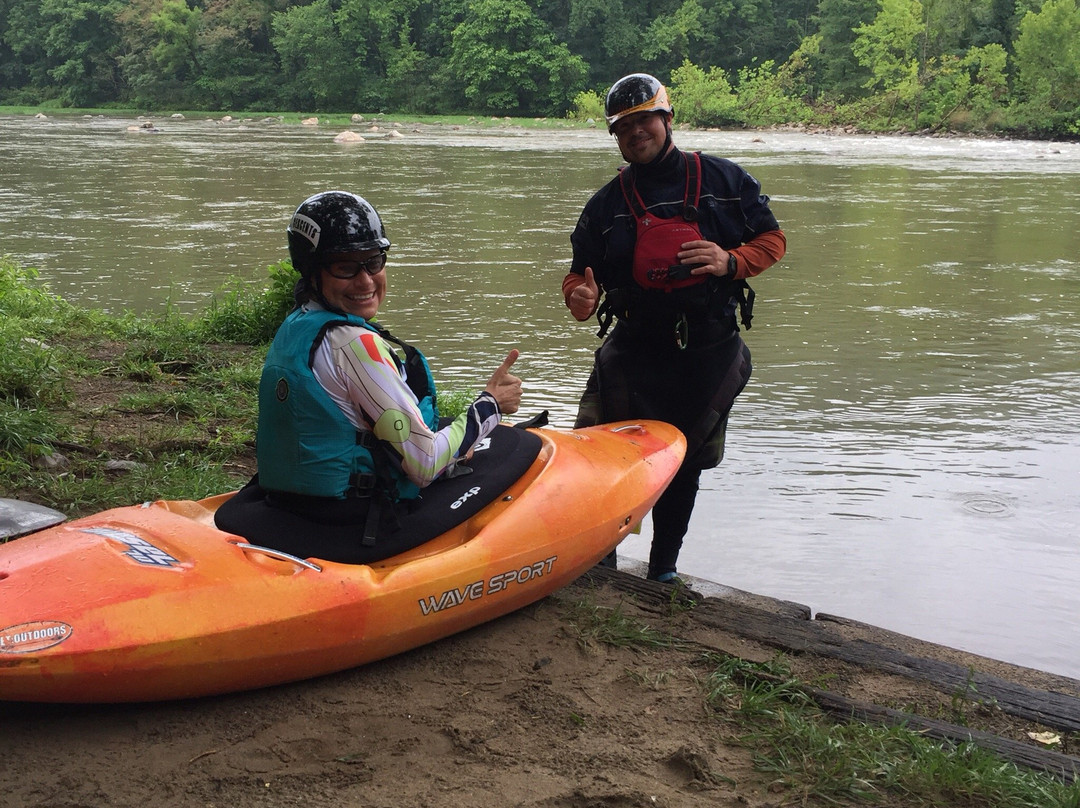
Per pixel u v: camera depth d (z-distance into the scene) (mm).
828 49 60719
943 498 6426
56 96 80188
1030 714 3258
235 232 17359
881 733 2947
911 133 50469
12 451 5129
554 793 2586
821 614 4184
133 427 6004
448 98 69438
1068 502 6367
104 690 2691
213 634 2758
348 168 29797
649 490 3832
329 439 3035
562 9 69875
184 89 75062
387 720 2918
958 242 17016
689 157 4094
